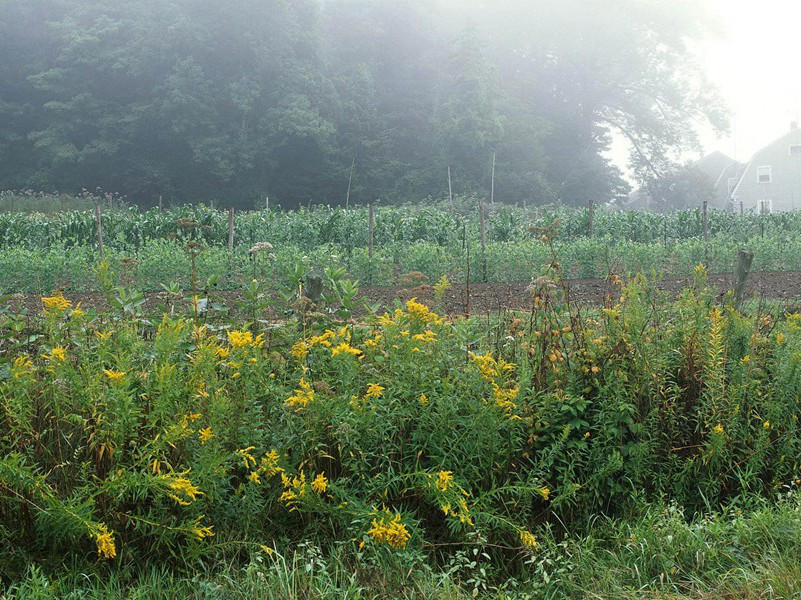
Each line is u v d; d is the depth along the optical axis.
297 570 3.16
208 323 4.85
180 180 56.00
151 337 4.67
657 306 4.88
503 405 3.66
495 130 57.16
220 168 52.12
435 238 18.11
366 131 59.75
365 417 3.55
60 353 3.38
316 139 53.69
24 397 3.33
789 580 3.13
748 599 3.08
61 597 2.99
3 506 3.21
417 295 4.96
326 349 3.99
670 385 4.36
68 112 55.38
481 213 15.38
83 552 3.26
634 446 3.96
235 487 3.65
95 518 3.14
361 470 3.59
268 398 3.79
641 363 4.18
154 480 3.07
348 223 17.88
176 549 3.35
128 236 17.66
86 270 12.75
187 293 5.23
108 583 3.12
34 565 3.13
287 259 12.42
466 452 3.72
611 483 3.93
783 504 3.90
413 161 61.00
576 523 3.86
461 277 14.26
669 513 3.79
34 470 3.20
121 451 3.20
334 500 3.55
